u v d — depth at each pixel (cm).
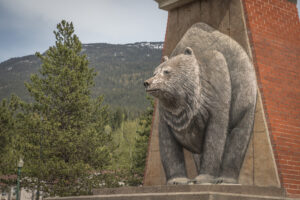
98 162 2111
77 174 1917
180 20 795
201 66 685
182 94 643
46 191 1952
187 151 720
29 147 2028
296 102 673
